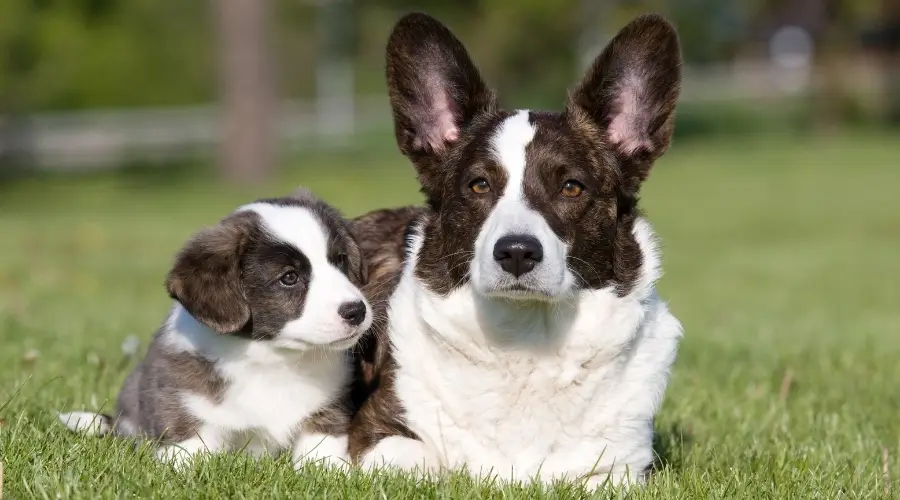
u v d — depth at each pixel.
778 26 91.00
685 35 63.38
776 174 42.06
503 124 7.68
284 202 8.66
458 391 7.51
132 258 22.23
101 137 51.06
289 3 62.31
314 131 55.19
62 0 49.16
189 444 7.76
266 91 40.75
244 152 40.66
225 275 7.93
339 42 62.25
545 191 7.36
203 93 63.97
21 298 16.52
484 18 54.25
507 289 6.92
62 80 53.38
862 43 67.50
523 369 7.41
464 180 7.52
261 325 7.95
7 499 6.34
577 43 55.97
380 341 8.29
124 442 7.55
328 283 7.99
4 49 45.59
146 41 61.72
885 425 9.53
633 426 7.58
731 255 24.33
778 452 8.20
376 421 7.84
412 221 8.81
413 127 8.15
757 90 68.19
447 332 7.47
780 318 16.03
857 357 12.36
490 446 7.54
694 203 34.69
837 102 60.06
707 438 8.91
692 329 14.54
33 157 48.25
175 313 8.41
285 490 6.63
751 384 10.80
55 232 26.77
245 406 7.95
